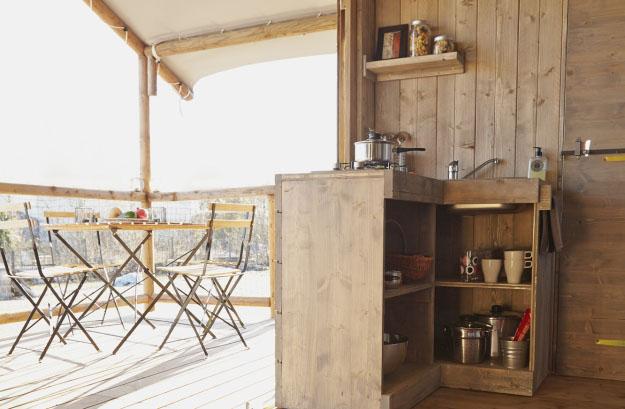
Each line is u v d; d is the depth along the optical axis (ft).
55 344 11.95
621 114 9.40
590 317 9.62
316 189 7.59
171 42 16.52
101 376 9.44
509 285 8.78
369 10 10.96
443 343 10.11
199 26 16.20
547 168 9.85
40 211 14.07
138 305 16.79
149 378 9.31
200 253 16.25
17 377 9.39
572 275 9.73
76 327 13.74
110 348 11.54
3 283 13.23
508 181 8.62
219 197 15.72
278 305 7.80
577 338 9.70
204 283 16.40
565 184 9.74
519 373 8.50
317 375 7.52
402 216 9.59
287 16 15.23
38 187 13.42
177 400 8.14
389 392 7.27
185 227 11.47
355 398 7.30
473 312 10.34
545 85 9.86
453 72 10.45
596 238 9.57
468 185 8.89
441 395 8.51
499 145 10.16
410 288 8.21
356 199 7.32
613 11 9.44
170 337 12.64
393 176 7.13
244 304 15.43
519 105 10.02
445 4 10.58
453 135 10.50
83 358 10.71
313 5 14.69
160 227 11.00
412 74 10.76
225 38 15.85
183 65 17.76
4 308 13.24
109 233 15.75
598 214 9.55
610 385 9.10
